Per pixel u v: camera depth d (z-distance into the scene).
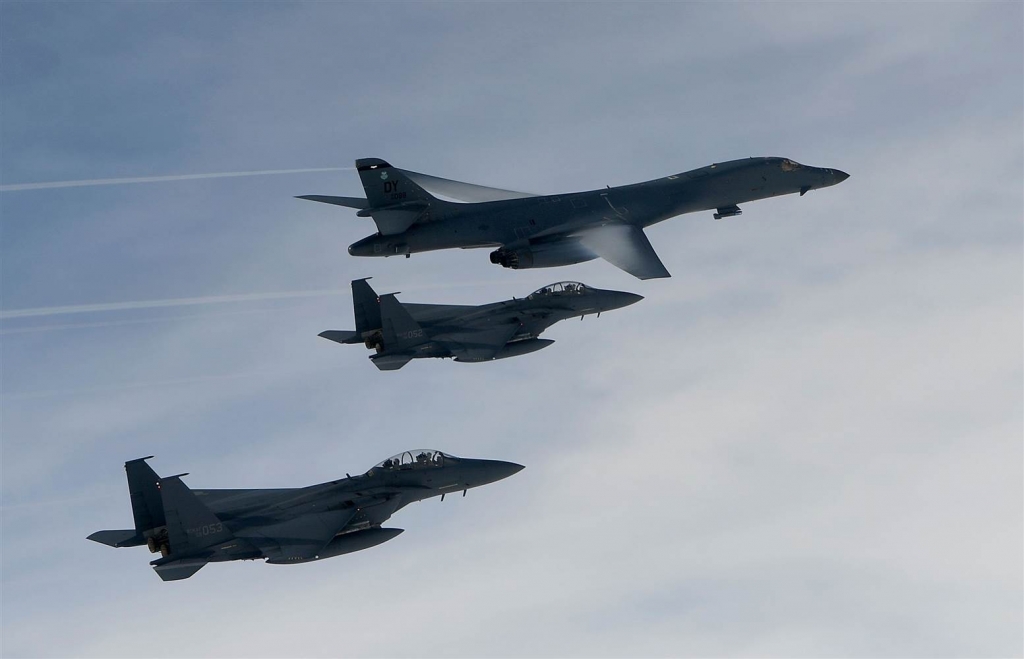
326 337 125.94
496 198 155.25
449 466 107.12
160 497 95.44
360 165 131.00
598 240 133.25
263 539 96.69
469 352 120.88
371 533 101.38
